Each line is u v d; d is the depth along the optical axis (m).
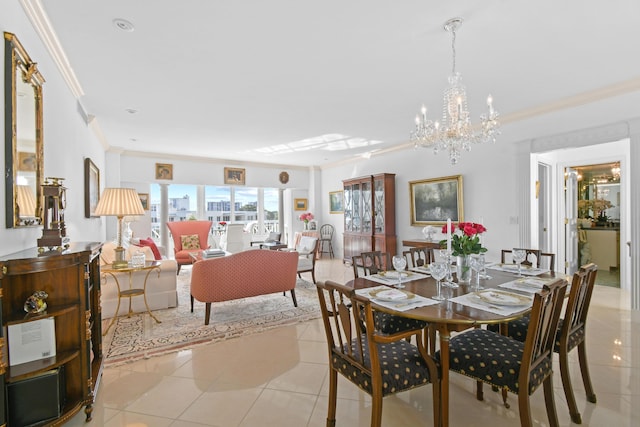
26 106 1.91
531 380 1.48
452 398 2.00
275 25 2.15
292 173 8.37
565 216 5.21
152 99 3.51
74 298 1.82
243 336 2.99
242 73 2.88
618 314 3.43
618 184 5.55
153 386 2.16
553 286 1.50
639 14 2.03
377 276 2.44
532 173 4.28
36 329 1.68
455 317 1.53
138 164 6.47
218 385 2.17
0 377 1.40
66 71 2.78
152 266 3.34
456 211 5.08
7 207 1.66
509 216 4.44
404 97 3.48
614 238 5.58
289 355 2.61
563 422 1.74
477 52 2.52
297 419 1.82
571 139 3.91
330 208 8.17
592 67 2.78
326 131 4.90
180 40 2.33
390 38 2.32
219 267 3.28
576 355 2.52
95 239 4.52
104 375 2.30
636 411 1.82
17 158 1.76
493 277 2.38
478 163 4.81
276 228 8.55
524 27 2.18
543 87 3.22
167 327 3.20
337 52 2.52
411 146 5.80
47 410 1.62
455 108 2.82
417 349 1.72
